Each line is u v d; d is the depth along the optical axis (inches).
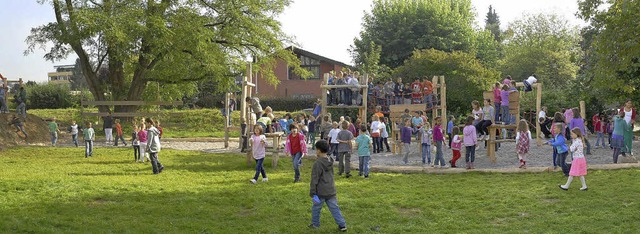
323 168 384.2
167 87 1502.2
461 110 1501.0
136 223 395.2
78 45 1227.9
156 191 525.0
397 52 2342.5
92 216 415.8
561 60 2356.1
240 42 1338.6
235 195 509.4
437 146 701.3
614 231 364.5
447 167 696.4
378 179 622.8
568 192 507.5
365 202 477.7
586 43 1146.0
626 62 739.4
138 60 1344.7
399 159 805.9
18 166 713.6
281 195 510.9
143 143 770.2
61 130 1234.6
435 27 2316.7
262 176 607.8
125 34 1125.7
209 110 1555.1
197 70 1337.4
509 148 869.2
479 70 1487.5
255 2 1302.9
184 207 453.1
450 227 394.3
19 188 514.3
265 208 456.1
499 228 389.4
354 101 970.7
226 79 1368.1
